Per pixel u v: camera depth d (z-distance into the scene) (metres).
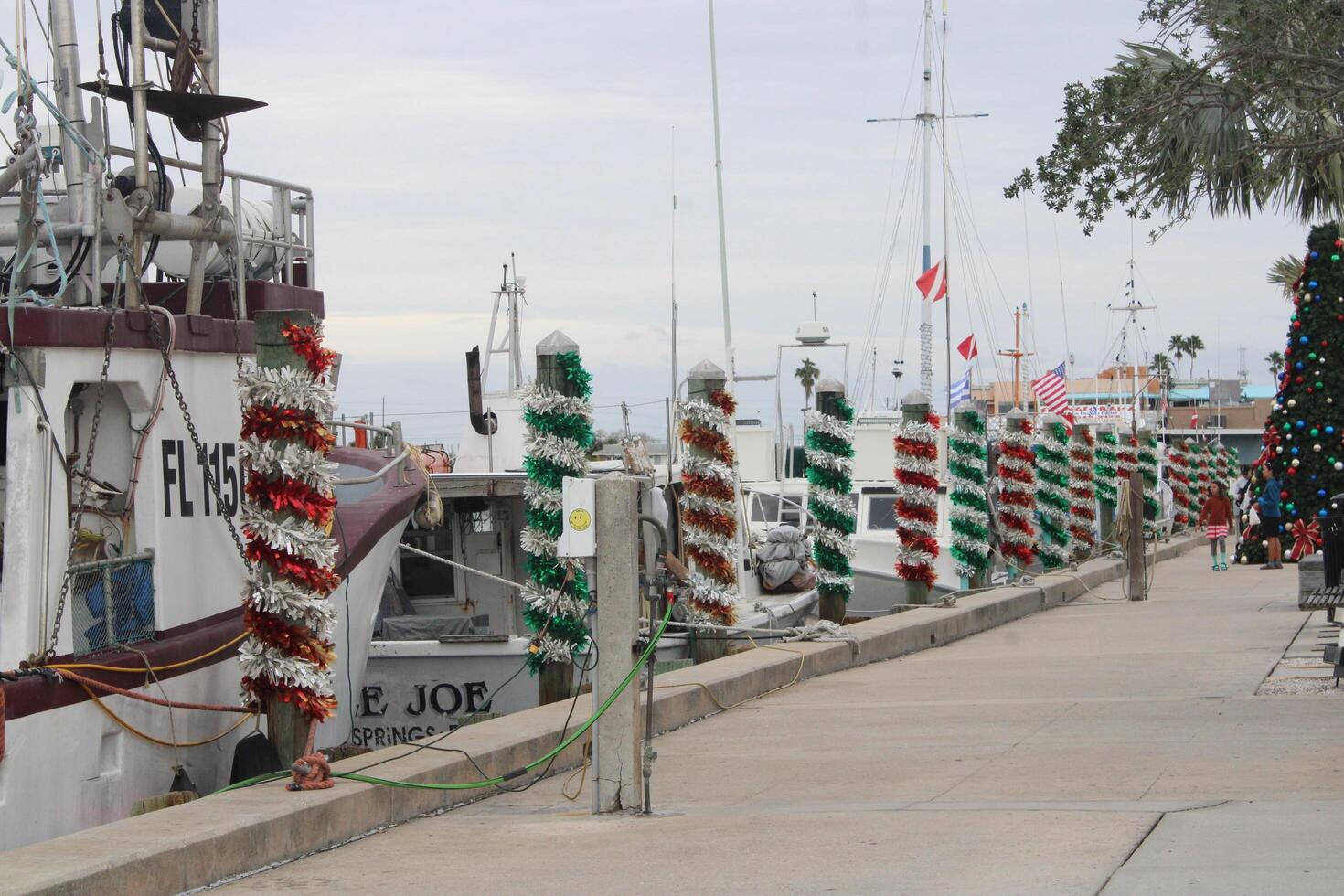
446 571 18.56
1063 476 32.12
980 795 8.80
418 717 15.88
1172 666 15.30
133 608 10.12
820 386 18.94
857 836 7.72
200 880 7.33
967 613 20.91
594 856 7.70
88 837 7.36
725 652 16.42
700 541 16.50
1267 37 12.76
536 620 13.64
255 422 9.41
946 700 13.59
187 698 10.45
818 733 11.91
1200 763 9.48
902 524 22.22
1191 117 13.28
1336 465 30.34
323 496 9.56
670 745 11.65
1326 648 14.37
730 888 6.76
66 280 9.90
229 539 11.28
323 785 8.70
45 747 9.05
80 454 10.19
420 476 15.48
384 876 7.51
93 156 10.52
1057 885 6.34
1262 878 6.25
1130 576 25.70
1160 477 51.84
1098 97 13.23
